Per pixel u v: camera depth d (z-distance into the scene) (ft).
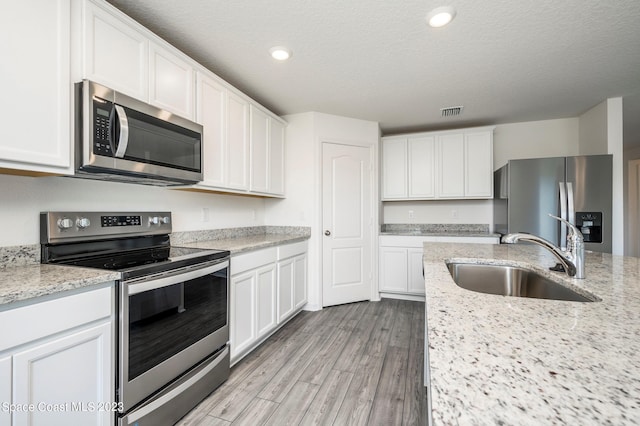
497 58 7.36
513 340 2.05
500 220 11.59
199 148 6.45
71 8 4.43
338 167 11.59
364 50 7.02
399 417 5.24
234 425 5.05
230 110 7.91
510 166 10.22
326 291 11.33
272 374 6.62
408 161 12.98
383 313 10.62
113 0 5.32
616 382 1.52
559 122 12.05
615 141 9.75
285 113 11.32
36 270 4.32
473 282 5.74
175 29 6.23
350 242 11.80
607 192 9.28
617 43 6.68
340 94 9.60
